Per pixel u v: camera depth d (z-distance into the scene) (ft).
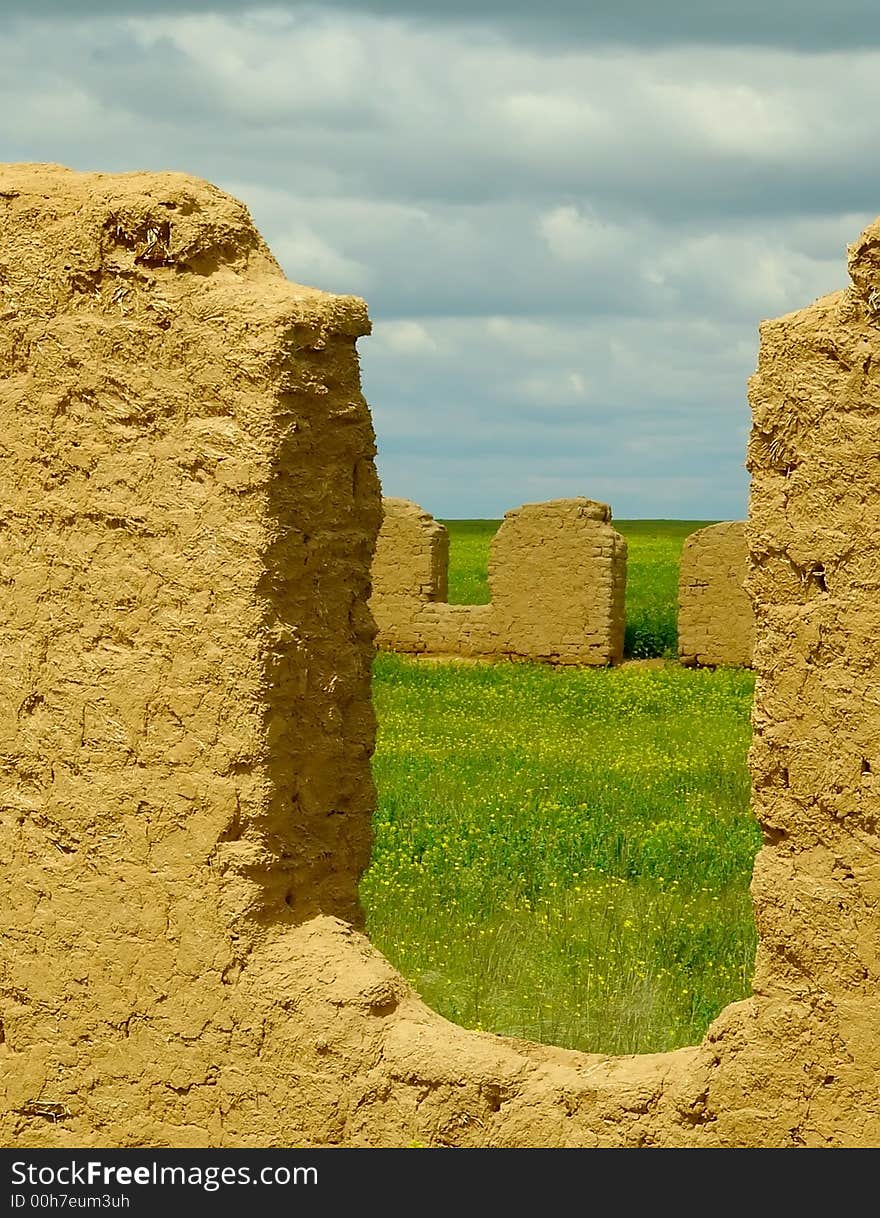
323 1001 17.93
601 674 78.64
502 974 28.84
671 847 38.11
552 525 85.40
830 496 15.79
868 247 15.49
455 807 43.09
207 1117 18.44
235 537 18.16
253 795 18.24
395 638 89.35
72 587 19.25
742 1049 16.29
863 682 15.69
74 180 19.74
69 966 19.27
